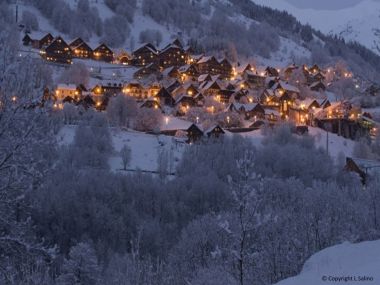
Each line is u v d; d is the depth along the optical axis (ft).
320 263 44.88
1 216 44.47
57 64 540.93
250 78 583.58
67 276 104.58
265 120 432.66
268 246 76.48
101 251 177.47
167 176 260.21
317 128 438.40
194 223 149.38
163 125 381.81
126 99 381.81
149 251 184.03
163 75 557.74
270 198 125.39
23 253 46.57
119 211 207.00
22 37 581.53
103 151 280.72
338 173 280.31
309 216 90.38
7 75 42.09
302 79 593.42
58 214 184.96
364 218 99.96
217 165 263.08
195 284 64.95
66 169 209.97
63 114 319.47
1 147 42.75
